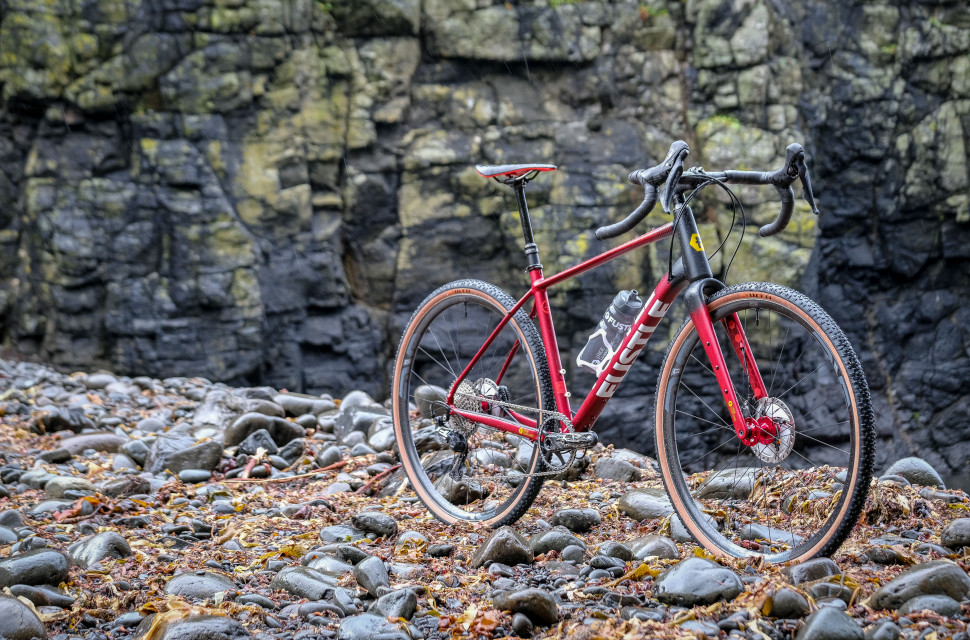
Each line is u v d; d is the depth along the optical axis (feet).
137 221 48.57
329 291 51.65
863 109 55.98
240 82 49.26
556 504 11.19
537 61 52.95
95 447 16.66
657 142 53.62
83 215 48.01
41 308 48.42
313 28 50.70
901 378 58.95
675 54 53.98
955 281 58.85
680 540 9.18
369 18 50.90
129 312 48.29
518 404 10.90
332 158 51.37
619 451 14.10
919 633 6.34
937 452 58.23
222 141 49.37
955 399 58.65
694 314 8.45
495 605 7.22
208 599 7.79
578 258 51.78
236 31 48.98
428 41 52.42
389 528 10.02
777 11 53.93
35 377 25.88
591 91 53.57
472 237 53.01
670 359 8.85
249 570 8.95
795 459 50.57
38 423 18.11
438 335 47.21
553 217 52.37
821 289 58.49
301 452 15.74
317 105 50.85
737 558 8.15
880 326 58.95
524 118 53.21
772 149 52.80
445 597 7.77
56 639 6.95
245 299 49.42
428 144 52.54
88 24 47.42
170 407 21.83
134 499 12.36
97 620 7.41
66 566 8.32
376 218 52.85
